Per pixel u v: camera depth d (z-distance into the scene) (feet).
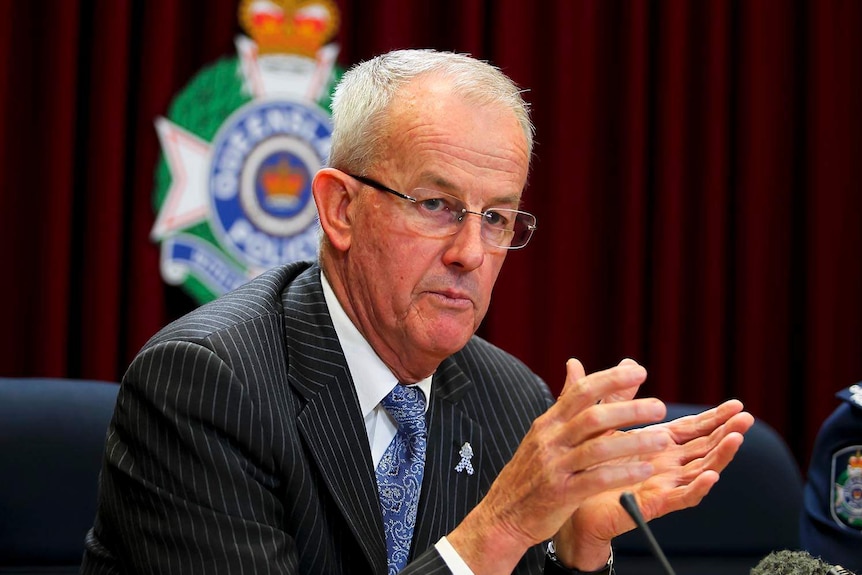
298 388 14.34
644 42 32.94
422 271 14.05
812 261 33.63
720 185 33.45
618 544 21.88
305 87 30.14
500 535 12.26
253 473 13.39
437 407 15.80
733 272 34.22
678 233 33.17
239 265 29.63
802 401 34.04
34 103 28.53
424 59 14.51
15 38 28.40
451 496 15.21
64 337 28.45
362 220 14.37
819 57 33.55
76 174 29.40
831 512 19.85
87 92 29.35
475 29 31.27
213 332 14.01
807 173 33.76
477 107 14.11
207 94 29.63
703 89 33.58
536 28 32.27
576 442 11.89
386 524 14.48
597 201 32.94
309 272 15.78
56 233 28.32
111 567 14.07
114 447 13.83
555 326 32.24
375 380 14.83
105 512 13.94
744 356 33.71
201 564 12.74
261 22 29.89
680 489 13.56
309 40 30.17
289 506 13.73
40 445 19.52
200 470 13.07
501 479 12.50
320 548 13.85
